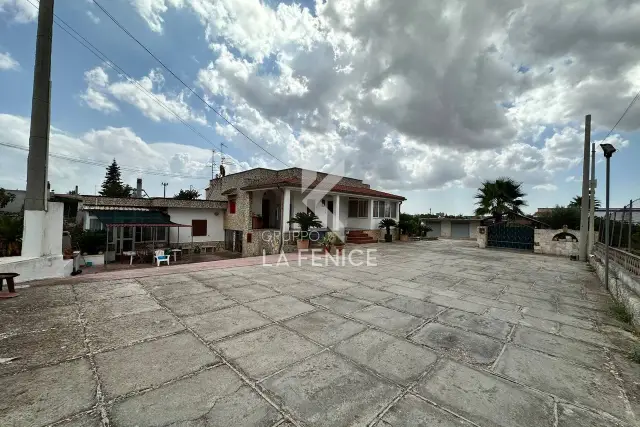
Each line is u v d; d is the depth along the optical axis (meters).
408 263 10.18
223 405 2.23
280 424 2.04
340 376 2.72
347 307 4.91
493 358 3.16
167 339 3.46
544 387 2.60
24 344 3.23
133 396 2.32
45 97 6.93
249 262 9.55
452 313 4.71
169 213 17.61
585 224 11.70
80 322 3.93
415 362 3.03
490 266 9.86
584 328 4.13
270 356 3.09
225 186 22.00
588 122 11.96
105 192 46.16
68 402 2.23
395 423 2.07
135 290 5.64
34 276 6.43
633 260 5.41
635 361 3.13
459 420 2.13
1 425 1.96
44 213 6.74
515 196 18.83
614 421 2.15
